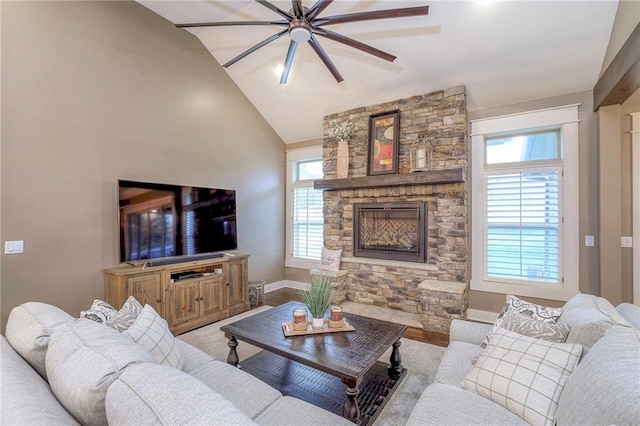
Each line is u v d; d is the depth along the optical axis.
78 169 3.05
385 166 4.26
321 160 5.39
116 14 3.35
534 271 3.62
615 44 2.74
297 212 5.59
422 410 1.39
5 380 0.96
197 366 1.80
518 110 3.69
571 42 2.98
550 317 1.87
